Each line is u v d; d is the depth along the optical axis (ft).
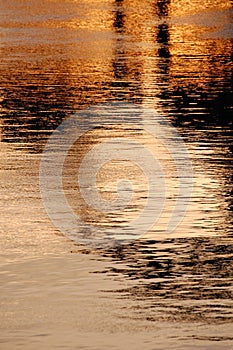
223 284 57.26
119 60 178.70
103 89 142.92
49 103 129.39
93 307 53.42
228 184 83.20
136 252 63.26
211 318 51.88
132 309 53.11
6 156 94.58
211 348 48.03
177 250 63.87
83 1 285.02
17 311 52.70
